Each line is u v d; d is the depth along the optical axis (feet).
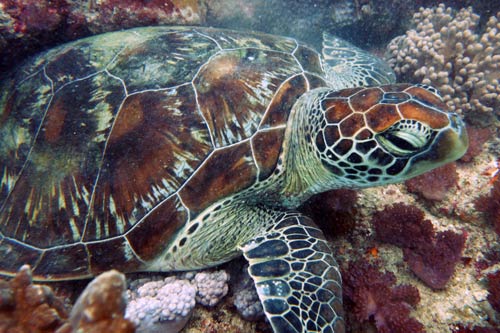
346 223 1.69
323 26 2.63
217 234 1.50
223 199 1.49
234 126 1.53
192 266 1.52
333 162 1.44
